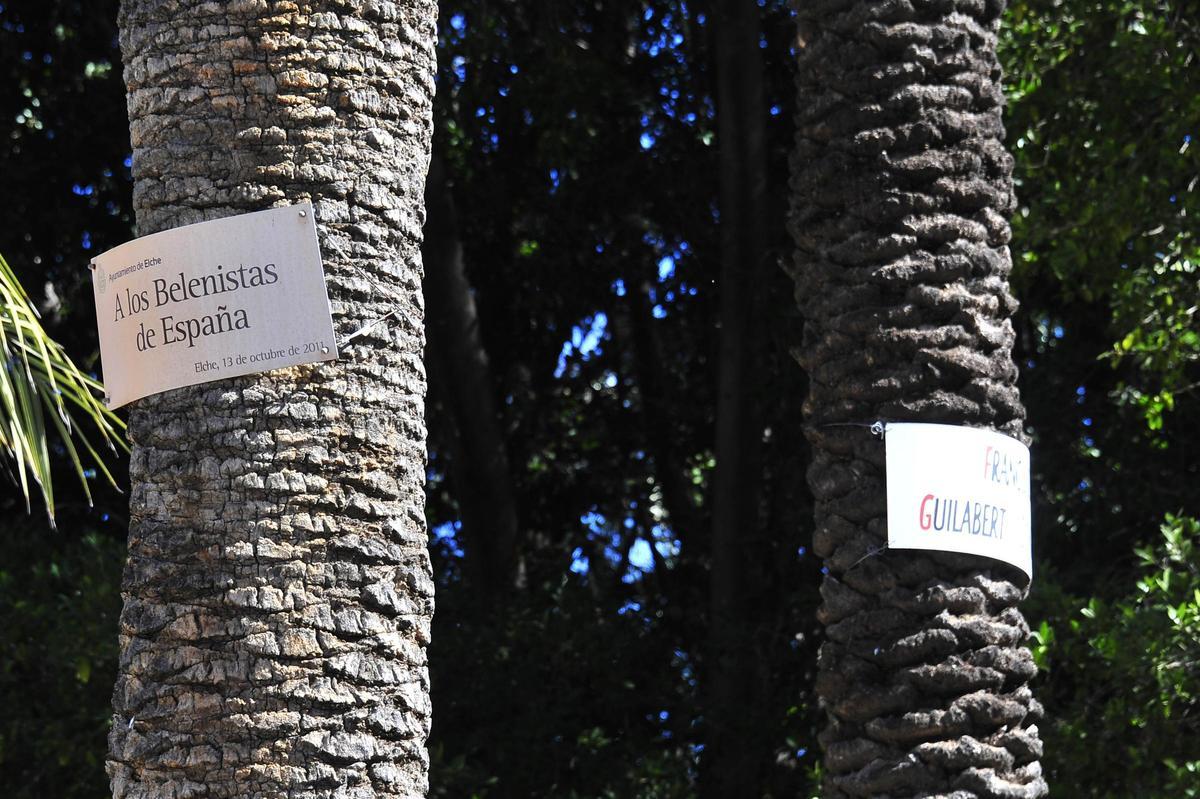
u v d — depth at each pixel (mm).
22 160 9914
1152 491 8883
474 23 9172
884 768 3402
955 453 3514
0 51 9914
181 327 2760
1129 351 7887
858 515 3533
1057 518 8883
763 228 9547
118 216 10359
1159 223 7641
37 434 3684
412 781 2756
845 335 3627
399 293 2865
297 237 2766
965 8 3809
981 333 3611
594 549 11008
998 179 3783
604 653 9242
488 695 8875
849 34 3779
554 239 10570
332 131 2816
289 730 2627
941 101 3730
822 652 3576
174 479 2711
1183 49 7625
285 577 2668
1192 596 7074
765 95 10016
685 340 10945
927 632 3438
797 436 9828
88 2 9938
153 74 2838
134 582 2717
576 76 9328
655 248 10789
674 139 10375
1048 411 9188
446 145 9656
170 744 2621
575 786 9047
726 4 9227
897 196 3656
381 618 2736
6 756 7809
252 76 2797
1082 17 7672
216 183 2781
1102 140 7797
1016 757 3459
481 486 9875
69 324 10242
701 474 11250
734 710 9250
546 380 11031
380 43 2887
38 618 8125
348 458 2744
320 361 2750
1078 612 7578
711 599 9844
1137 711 6980
